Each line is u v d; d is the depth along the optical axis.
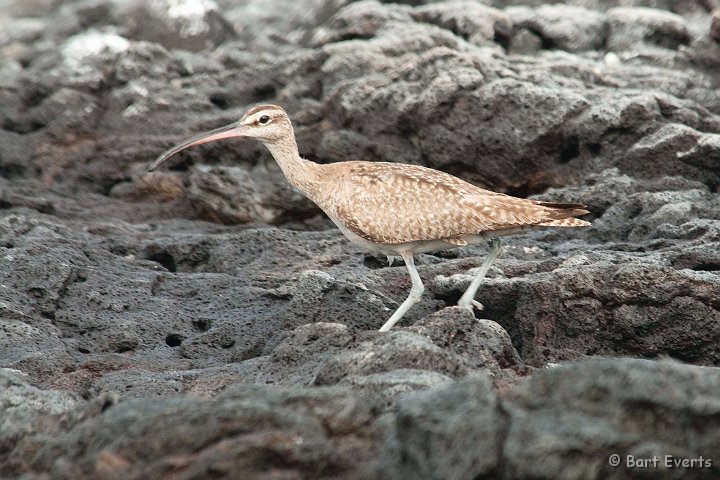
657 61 24.58
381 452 8.55
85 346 14.56
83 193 24.06
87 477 8.56
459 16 25.70
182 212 22.59
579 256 14.77
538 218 13.05
